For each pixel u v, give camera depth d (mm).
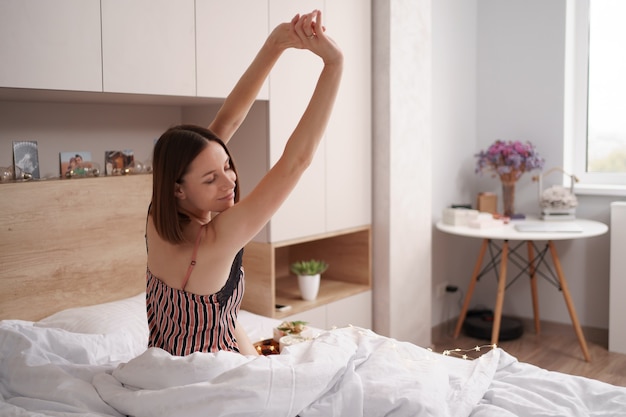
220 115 1618
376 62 3260
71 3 2113
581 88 4016
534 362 3537
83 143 2639
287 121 2838
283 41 1477
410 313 3504
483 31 4230
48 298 2393
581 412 1595
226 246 1363
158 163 1363
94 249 2533
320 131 1326
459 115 4156
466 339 3949
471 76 4238
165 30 2379
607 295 3855
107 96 2361
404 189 3383
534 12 4008
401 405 1458
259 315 2893
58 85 2096
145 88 2328
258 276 2885
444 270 4133
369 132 3283
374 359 1624
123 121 2779
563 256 3984
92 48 2176
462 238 4289
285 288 3340
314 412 1427
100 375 1587
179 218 1422
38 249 2352
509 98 4160
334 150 3092
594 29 3961
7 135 2400
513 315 4207
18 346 1738
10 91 2098
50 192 2373
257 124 2799
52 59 2076
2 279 2256
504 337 3885
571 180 3943
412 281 3502
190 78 2471
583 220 3818
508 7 4109
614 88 3928
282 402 1373
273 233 2824
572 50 3984
